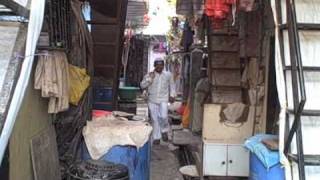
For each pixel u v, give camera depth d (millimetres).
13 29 2547
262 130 5672
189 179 6324
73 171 4031
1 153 2328
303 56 3350
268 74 5473
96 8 6887
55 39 4145
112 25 6961
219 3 4461
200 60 9641
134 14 11195
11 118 2354
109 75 7109
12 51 2461
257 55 5965
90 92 5336
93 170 3961
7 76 2391
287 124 3334
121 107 8945
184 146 8258
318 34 3377
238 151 5938
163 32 16922
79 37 4941
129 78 14656
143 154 5016
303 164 3104
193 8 5930
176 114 11859
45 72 3924
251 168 3953
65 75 4254
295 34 3191
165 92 9109
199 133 8773
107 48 7039
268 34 5477
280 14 3451
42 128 4305
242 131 6070
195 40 9562
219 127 6102
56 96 4051
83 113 5098
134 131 4934
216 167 5969
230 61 6480
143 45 15875
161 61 9156
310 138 3270
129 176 4438
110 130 4895
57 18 4211
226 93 6434
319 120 3273
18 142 3588
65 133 4926
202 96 8508
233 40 6453
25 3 2551
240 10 5156
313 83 3311
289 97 3344
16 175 3553
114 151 4750
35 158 3924
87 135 4867
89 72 5426
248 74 6250
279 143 3365
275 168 3461
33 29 2547
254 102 6008
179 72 13961
